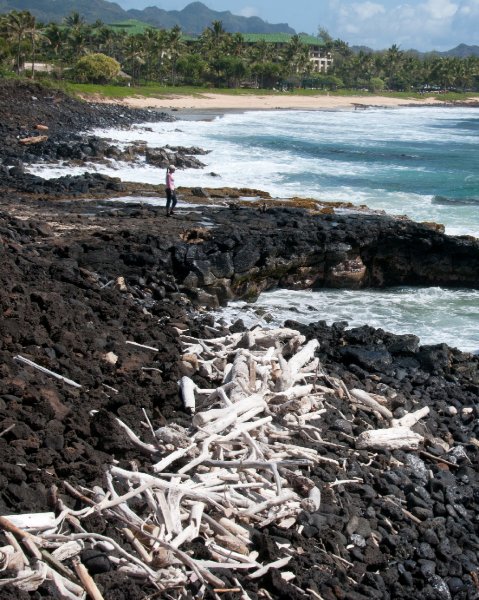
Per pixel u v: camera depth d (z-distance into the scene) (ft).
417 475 32.68
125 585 21.03
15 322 36.06
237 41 430.61
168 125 203.10
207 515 24.31
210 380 36.09
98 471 25.38
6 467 23.98
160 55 378.53
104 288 51.78
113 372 34.65
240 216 74.59
